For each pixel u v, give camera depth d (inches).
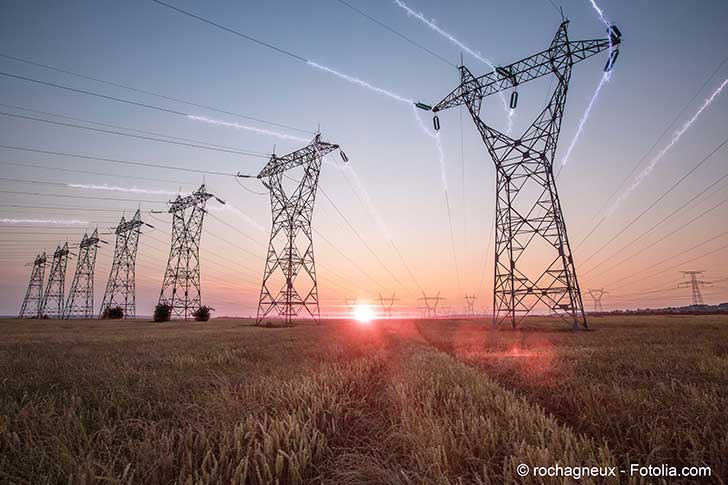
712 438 235.1
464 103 1628.9
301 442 220.8
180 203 3622.0
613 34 1307.8
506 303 1686.8
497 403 315.6
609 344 968.3
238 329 2121.1
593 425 289.6
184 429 265.0
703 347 823.1
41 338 1358.3
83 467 191.5
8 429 263.3
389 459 233.1
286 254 2564.0
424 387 386.0
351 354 831.1
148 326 2529.5
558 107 1510.8
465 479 196.4
